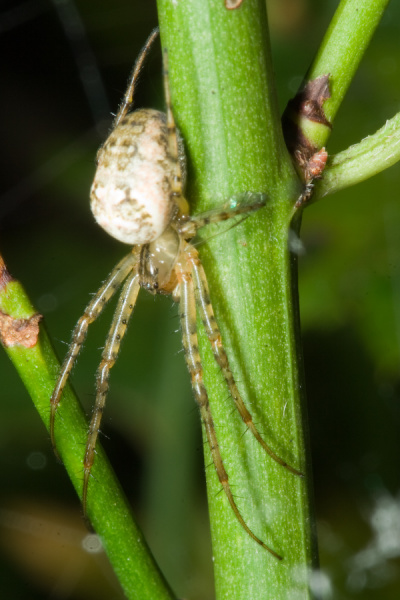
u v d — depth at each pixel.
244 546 0.09
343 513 0.14
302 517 0.09
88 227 0.15
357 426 0.13
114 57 0.16
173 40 0.09
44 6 0.15
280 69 0.14
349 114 0.13
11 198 0.15
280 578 0.09
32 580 0.13
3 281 0.09
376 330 0.12
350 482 0.13
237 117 0.09
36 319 0.09
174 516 0.12
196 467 0.12
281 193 0.09
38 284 0.14
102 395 0.10
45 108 0.16
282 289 0.09
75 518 0.14
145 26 0.16
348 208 0.13
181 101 0.09
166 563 0.12
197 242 0.09
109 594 0.13
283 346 0.09
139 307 0.13
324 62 0.09
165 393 0.12
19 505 0.13
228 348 0.09
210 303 0.09
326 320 0.12
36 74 0.16
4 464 0.13
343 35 0.09
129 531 0.09
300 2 0.14
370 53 0.14
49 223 0.15
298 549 0.09
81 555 0.14
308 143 0.09
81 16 0.15
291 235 0.09
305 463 0.09
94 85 0.16
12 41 0.16
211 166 0.09
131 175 0.09
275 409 0.09
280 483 0.09
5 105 0.16
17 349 0.09
